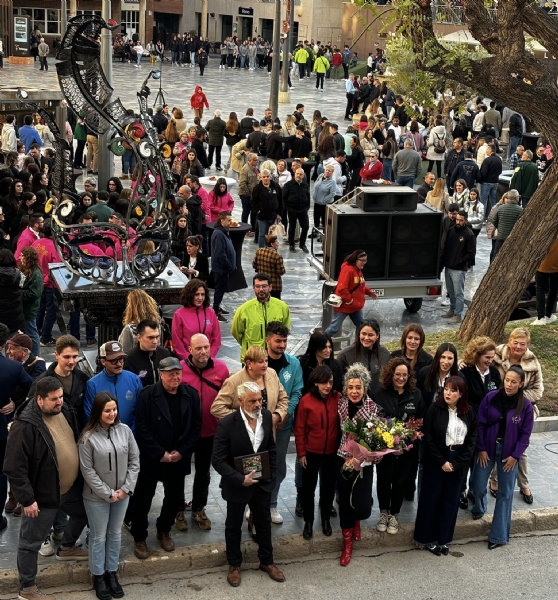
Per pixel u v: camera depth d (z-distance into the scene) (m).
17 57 45.25
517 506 9.36
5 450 7.75
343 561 8.38
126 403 8.01
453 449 8.34
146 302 9.34
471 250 14.46
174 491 8.04
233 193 23.67
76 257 11.39
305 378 8.72
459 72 11.46
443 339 12.92
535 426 10.98
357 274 12.50
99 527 7.52
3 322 10.92
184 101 38.09
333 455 8.41
